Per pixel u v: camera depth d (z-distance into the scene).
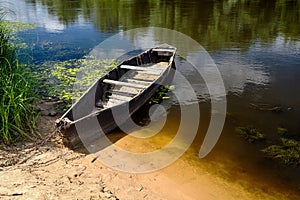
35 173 4.36
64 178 4.34
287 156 5.39
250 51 11.19
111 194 4.14
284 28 14.27
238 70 9.39
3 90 5.37
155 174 4.75
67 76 8.41
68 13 17.39
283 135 6.06
